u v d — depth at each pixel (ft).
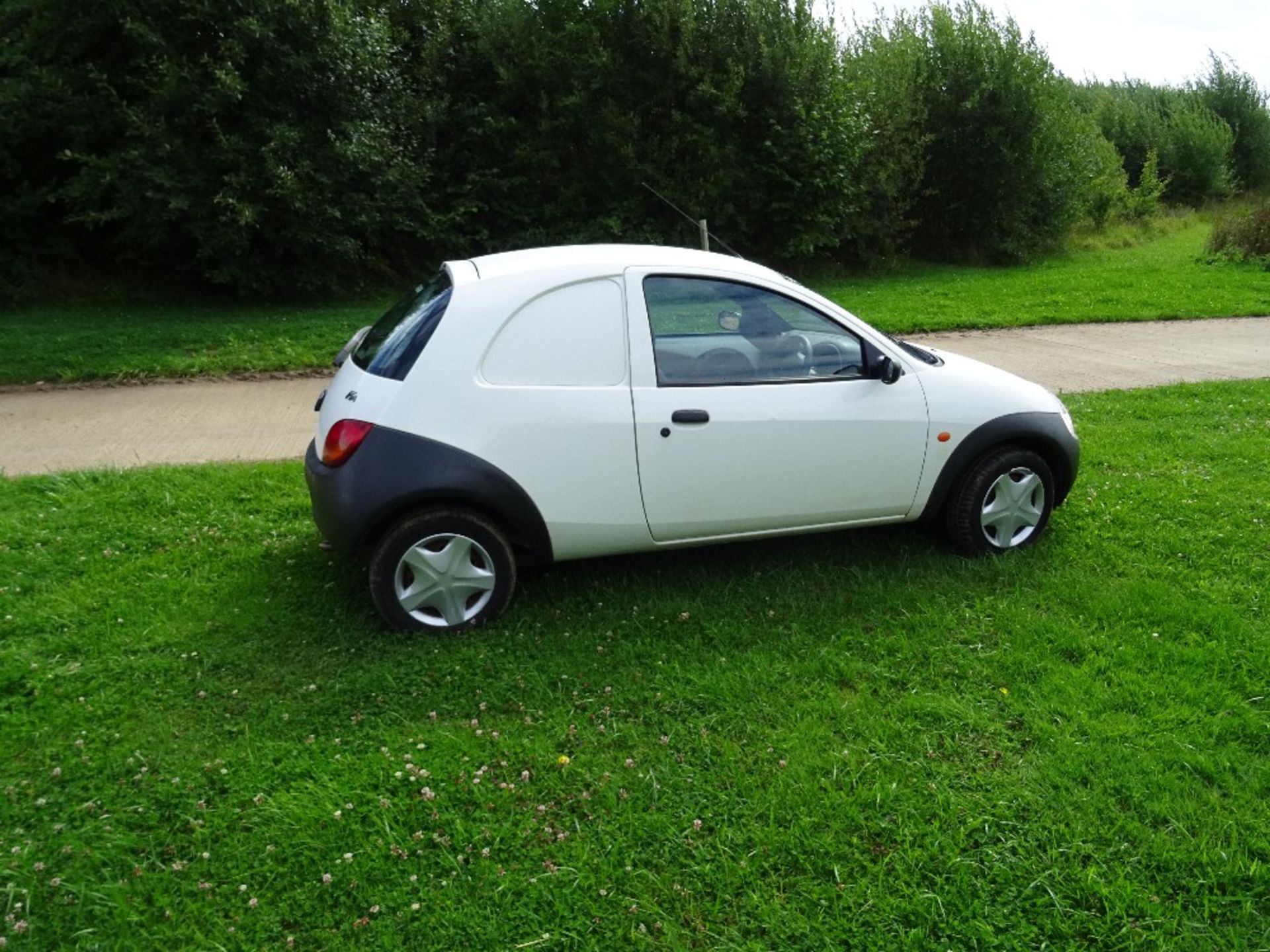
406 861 8.84
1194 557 15.40
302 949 7.95
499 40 53.11
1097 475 19.79
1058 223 76.79
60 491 18.93
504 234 54.70
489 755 10.39
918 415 14.43
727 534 14.03
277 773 10.10
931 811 9.40
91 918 8.23
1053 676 11.78
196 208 42.42
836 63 58.18
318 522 13.03
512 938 8.03
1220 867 8.66
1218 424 24.31
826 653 12.43
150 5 41.73
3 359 32.01
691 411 13.20
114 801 9.66
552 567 15.17
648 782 9.91
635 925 8.17
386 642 12.80
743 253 60.29
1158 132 113.50
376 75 47.21
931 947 7.90
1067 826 9.20
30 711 11.27
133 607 13.84
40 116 43.11
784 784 9.83
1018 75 70.74
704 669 12.09
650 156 54.44
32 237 45.75
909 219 73.77
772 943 7.98
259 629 13.20
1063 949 7.89
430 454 12.35
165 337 36.27
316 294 48.78
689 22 53.06
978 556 15.31
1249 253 65.00
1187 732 10.57
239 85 40.88
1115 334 40.96
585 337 12.97
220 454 22.47
